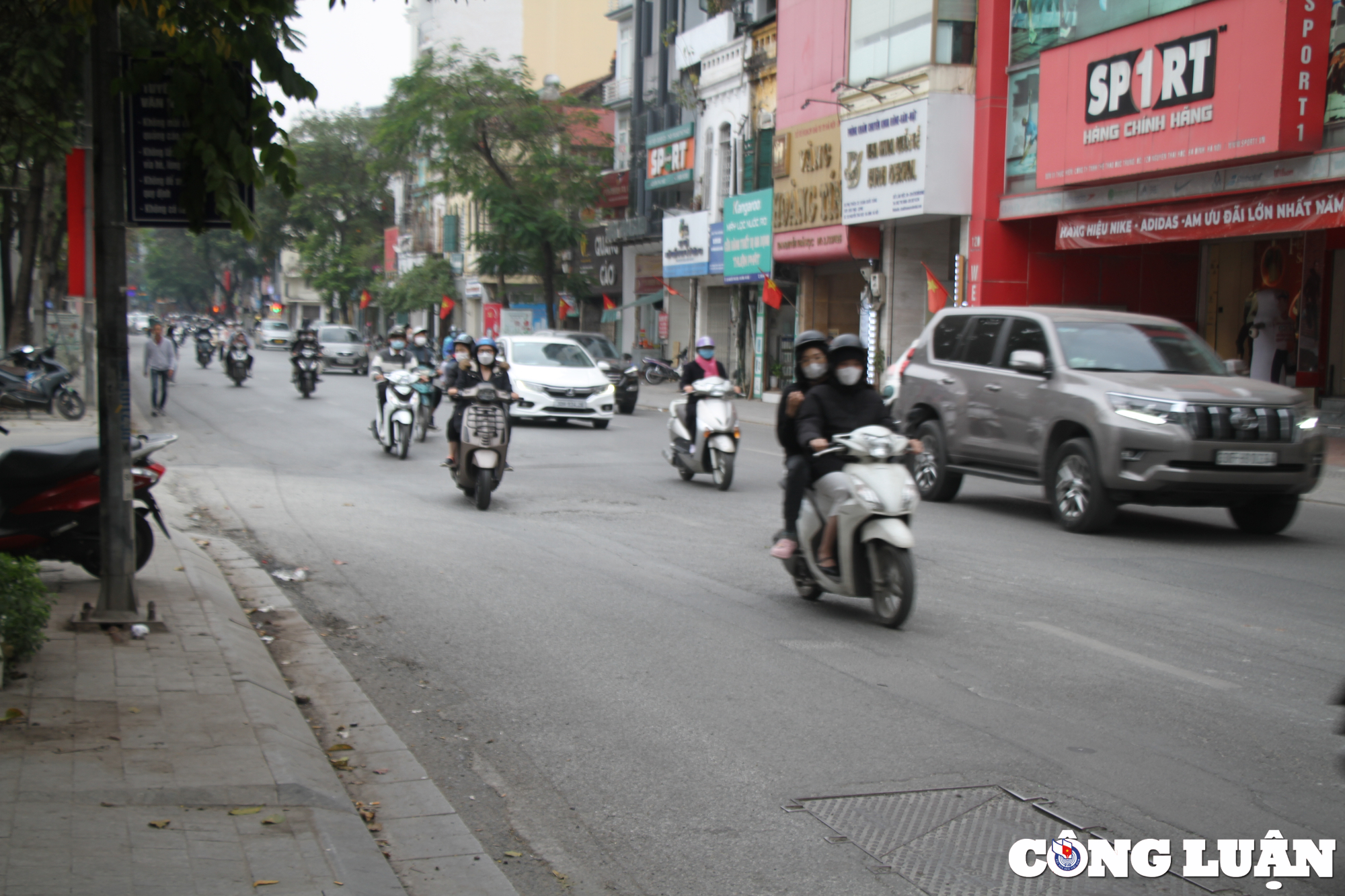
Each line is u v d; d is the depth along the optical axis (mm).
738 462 18531
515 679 6520
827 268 34062
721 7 37719
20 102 10711
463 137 42969
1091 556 10336
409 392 17969
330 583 8969
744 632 7523
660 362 44000
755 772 5094
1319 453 11188
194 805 4336
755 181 35438
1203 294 25375
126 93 6379
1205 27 18859
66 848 3871
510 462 17844
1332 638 7398
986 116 25312
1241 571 9664
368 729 5633
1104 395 11359
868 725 5688
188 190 6531
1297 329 22750
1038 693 6195
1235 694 6191
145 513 8242
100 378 6832
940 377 13953
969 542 11086
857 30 29125
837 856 4277
